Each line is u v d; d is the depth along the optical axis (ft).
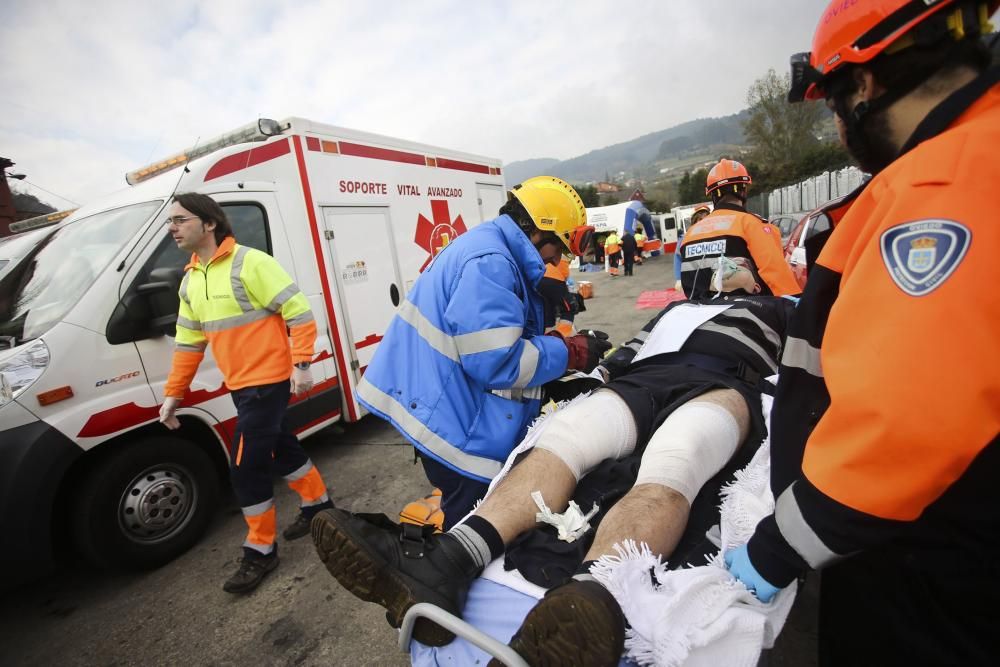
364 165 14.90
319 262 13.35
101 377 8.91
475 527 4.74
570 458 5.58
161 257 10.05
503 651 3.38
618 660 3.35
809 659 6.58
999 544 2.54
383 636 7.64
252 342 8.46
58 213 15.44
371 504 11.53
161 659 7.57
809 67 3.26
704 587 3.70
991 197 2.15
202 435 11.04
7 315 9.50
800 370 3.35
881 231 2.48
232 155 11.71
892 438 2.25
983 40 2.63
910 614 2.94
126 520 9.24
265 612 8.33
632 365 8.22
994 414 2.10
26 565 8.04
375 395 6.56
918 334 2.19
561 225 6.64
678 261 12.35
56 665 7.68
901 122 2.86
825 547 2.67
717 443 5.62
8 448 7.85
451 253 6.47
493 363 5.82
